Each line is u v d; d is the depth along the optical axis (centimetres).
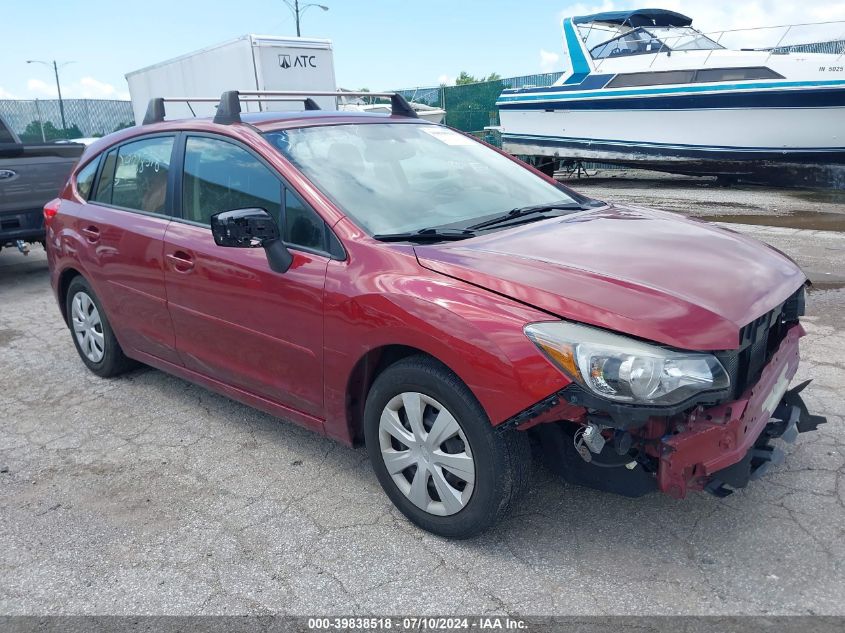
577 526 292
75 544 298
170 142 397
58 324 630
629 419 231
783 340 297
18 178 747
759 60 1288
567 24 1545
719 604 244
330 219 308
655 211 376
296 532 300
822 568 259
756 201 1209
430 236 303
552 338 240
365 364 293
